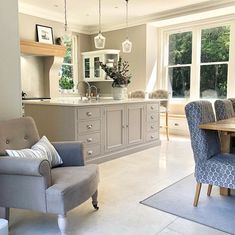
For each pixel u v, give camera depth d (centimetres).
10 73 255
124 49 494
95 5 562
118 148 421
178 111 671
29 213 235
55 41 673
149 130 487
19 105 264
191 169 358
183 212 234
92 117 373
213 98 618
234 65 577
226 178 225
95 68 725
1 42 246
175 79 676
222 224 214
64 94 719
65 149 238
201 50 628
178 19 611
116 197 267
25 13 601
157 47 687
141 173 342
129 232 203
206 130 241
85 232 203
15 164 183
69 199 187
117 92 457
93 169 227
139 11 604
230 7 521
